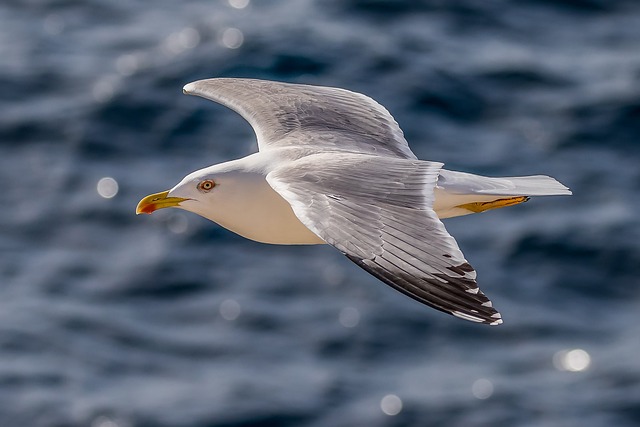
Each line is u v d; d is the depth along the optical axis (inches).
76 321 681.0
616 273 717.3
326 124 394.6
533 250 730.8
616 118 849.5
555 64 916.6
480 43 942.4
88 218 764.6
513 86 886.4
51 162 811.4
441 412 619.2
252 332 674.2
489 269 716.7
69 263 728.3
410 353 663.8
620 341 670.5
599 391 635.5
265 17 967.6
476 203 367.9
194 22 964.0
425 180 307.0
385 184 305.7
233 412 617.0
